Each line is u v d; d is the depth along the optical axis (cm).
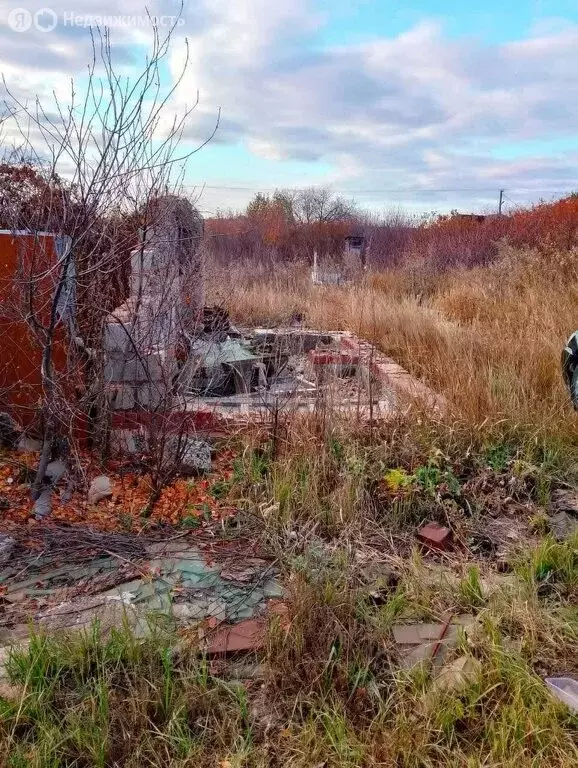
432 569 352
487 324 815
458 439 483
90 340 450
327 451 452
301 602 283
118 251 423
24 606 299
